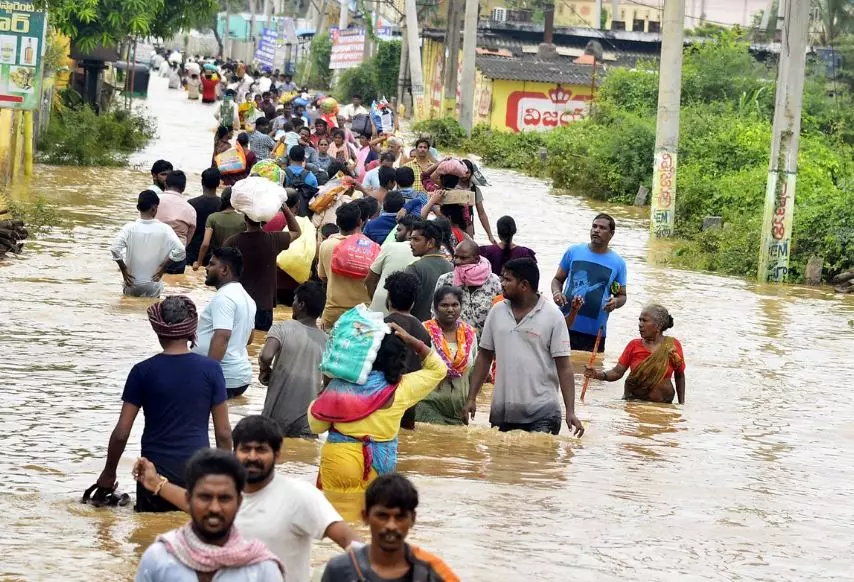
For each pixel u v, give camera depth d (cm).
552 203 6844
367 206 3119
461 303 2266
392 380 1769
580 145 8188
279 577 1038
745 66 9656
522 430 2205
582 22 18912
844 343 3488
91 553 1471
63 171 6088
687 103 9306
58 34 6906
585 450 2153
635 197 7175
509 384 2197
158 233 3216
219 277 2184
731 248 5047
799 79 4681
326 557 1502
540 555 1569
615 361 2964
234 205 2816
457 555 1539
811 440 2367
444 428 2219
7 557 1441
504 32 14350
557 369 2197
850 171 6406
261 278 2872
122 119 7650
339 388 1764
